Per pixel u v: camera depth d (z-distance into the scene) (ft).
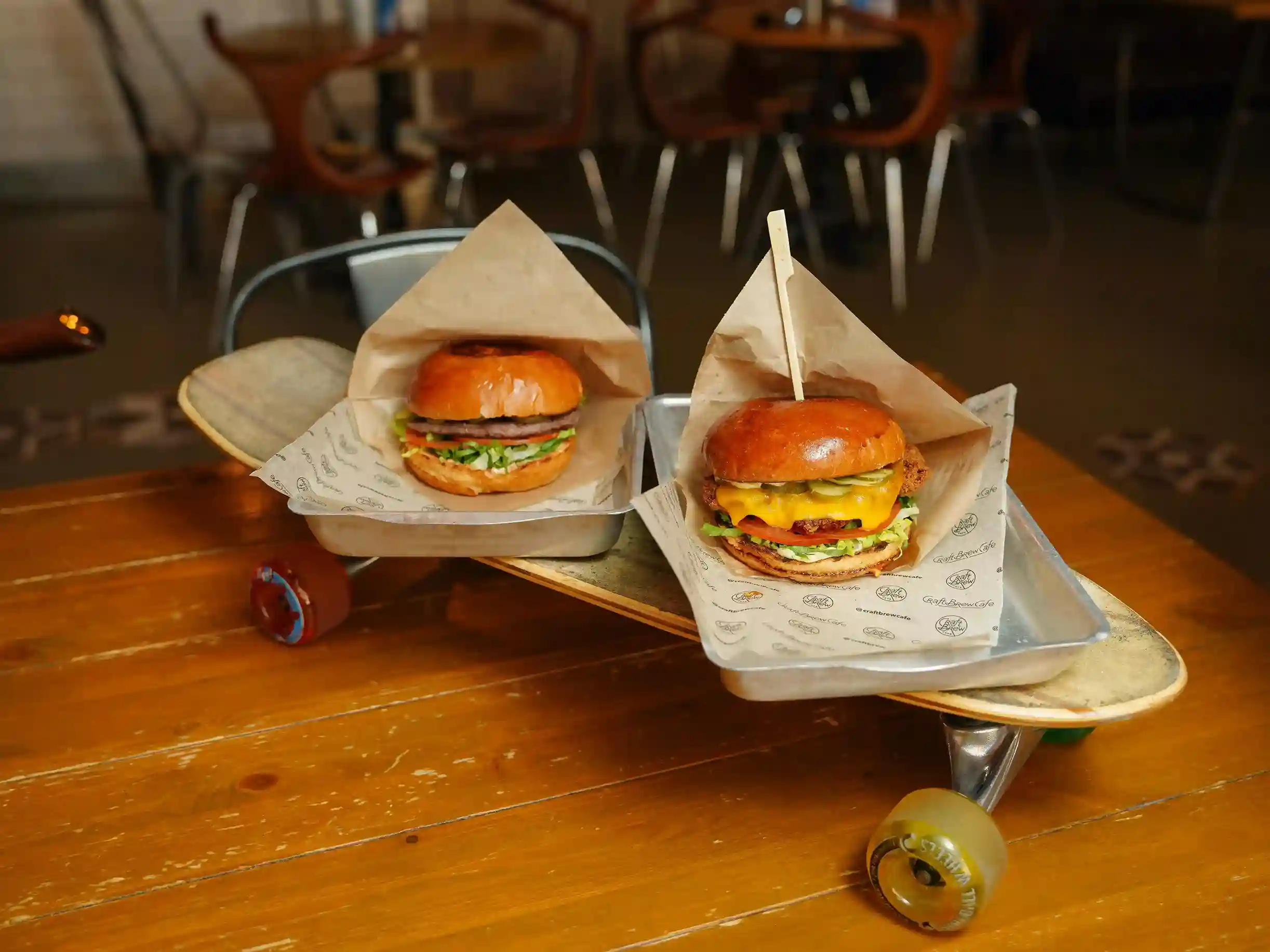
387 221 12.92
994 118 16.72
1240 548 8.03
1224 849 2.87
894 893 2.64
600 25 17.84
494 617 3.84
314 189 10.05
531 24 16.75
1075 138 18.84
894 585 3.26
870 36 10.87
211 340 11.30
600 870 2.81
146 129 11.46
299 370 4.41
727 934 2.64
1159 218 15.28
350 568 3.78
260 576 3.63
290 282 12.69
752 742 3.28
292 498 3.42
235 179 10.55
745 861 2.85
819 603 3.23
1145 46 18.62
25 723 3.27
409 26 11.03
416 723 3.32
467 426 3.71
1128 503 4.42
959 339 11.46
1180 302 12.48
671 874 2.81
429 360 3.83
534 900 2.72
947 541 3.34
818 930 2.65
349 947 2.60
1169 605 3.78
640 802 3.04
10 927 2.62
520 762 3.18
